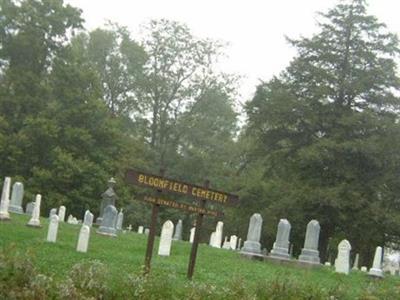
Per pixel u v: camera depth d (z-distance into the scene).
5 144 51.22
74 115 53.31
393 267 44.94
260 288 12.43
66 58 57.19
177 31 66.94
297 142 45.97
